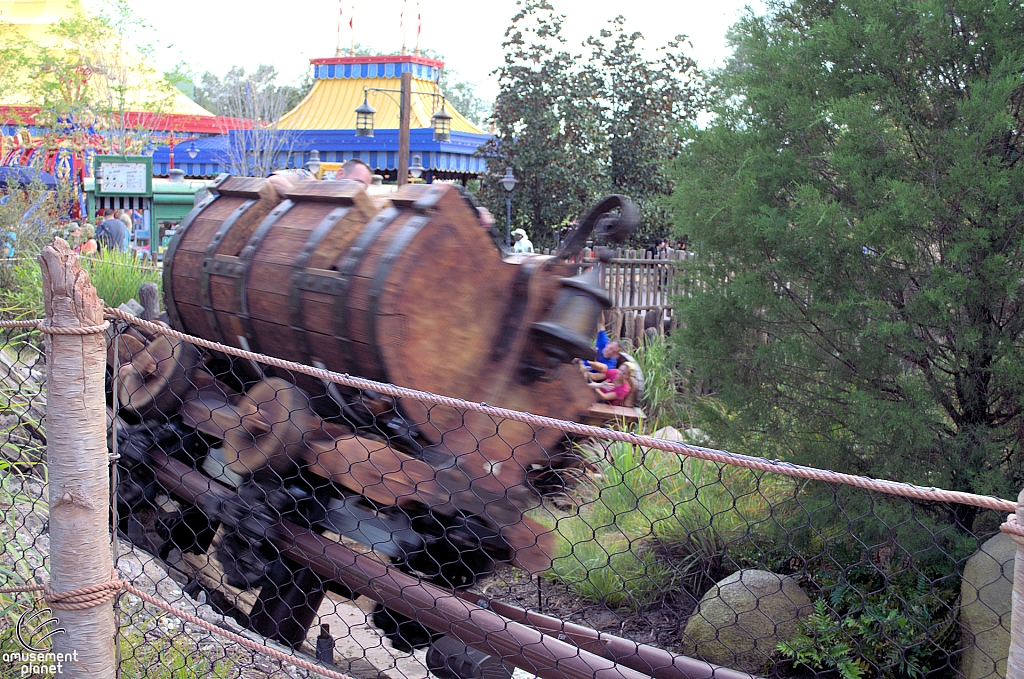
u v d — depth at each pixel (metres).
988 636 3.89
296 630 4.31
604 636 3.68
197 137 25.25
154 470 4.43
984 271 4.77
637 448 6.42
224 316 4.21
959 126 4.94
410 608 3.66
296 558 3.93
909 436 4.84
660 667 3.54
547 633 3.72
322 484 4.02
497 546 3.69
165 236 14.59
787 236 5.31
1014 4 4.84
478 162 22.09
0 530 3.99
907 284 5.16
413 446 3.61
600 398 7.28
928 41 5.02
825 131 5.54
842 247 5.06
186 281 4.48
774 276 5.60
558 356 3.96
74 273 2.80
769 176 5.49
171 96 24.45
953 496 2.04
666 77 17.19
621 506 5.91
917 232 5.03
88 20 22.64
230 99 34.12
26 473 4.62
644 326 10.94
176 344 4.39
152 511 5.00
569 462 4.20
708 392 6.82
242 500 3.98
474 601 3.75
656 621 5.06
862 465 5.29
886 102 5.09
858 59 5.34
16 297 8.14
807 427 5.47
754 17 5.89
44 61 21.91
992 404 5.16
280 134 24.03
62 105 21.78
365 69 24.17
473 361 3.80
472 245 3.78
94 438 2.91
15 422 4.63
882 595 4.61
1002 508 1.98
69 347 2.83
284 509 3.90
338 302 3.59
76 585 2.94
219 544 4.43
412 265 3.56
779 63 5.64
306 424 3.70
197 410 4.27
